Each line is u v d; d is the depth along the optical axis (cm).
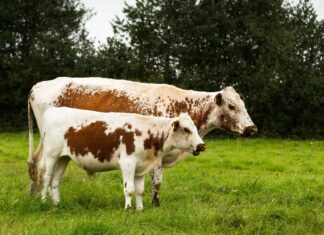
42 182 934
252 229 756
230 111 1030
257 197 1067
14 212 842
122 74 3069
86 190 1051
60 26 3303
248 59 3166
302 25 3306
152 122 902
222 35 3139
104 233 684
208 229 761
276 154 2086
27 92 3078
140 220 796
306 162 1827
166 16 3175
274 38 3023
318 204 1009
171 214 837
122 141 885
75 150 905
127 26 3148
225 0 3139
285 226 788
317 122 3019
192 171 1531
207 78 3070
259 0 3116
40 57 3041
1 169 1472
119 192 1087
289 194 1093
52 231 683
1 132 2948
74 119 915
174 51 3105
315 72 3114
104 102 1052
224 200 1012
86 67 3097
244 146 2397
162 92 1053
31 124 1109
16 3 3181
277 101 3045
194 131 898
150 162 907
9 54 3181
